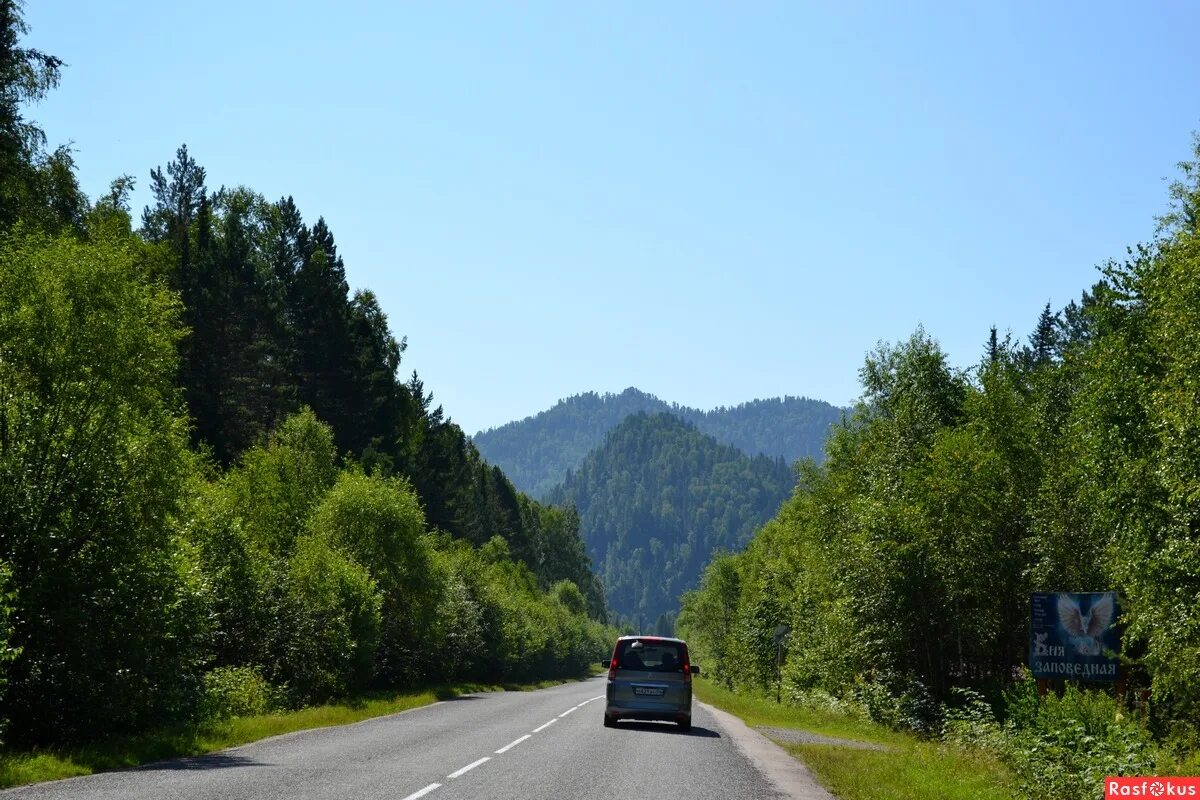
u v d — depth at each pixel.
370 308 79.12
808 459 58.66
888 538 31.17
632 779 13.82
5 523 16.94
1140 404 21.02
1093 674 20.41
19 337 17.95
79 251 18.97
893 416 44.84
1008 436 32.31
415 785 12.30
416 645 45.84
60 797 10.84
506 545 117.00
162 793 11.21
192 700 21.20
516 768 14.56
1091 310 23.19
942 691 31.77
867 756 19.08
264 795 11.12
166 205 71.50
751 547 92.06
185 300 55.06
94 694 17.67
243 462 44.59
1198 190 23.56
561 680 95.69
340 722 24.20
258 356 59.41
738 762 17.22
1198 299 18.23
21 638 17.00
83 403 18.09
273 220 76.62
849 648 32.84
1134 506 20.58
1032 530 29.61
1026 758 15.30
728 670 76.31
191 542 26.64
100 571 18.02
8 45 32.28
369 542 42.56
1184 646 18.22
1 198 31.50
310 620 31.23
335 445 60.16
